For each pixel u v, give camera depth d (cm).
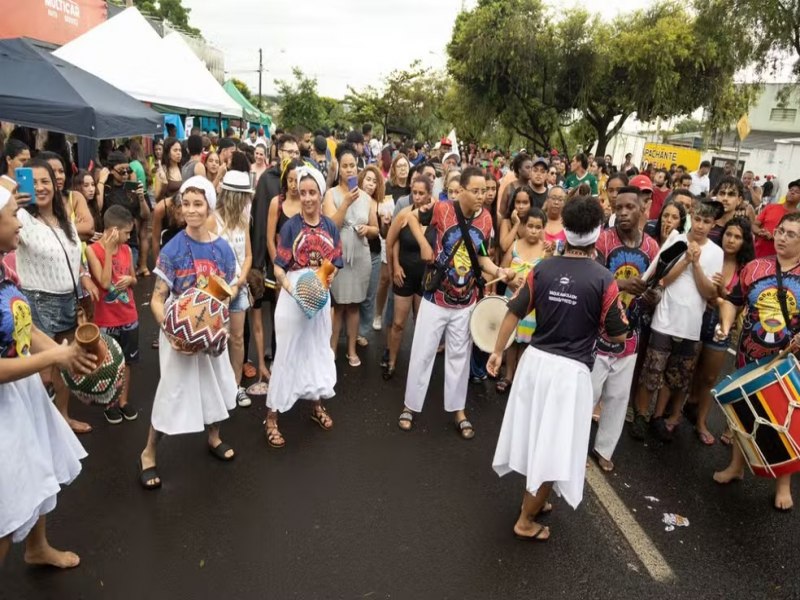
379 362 607
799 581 334
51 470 259
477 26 2483
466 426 469
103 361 240
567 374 318
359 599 298
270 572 312
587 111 2573
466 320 451
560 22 2392
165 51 1127
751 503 407
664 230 473
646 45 2225
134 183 777
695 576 332
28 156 544
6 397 238
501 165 1980
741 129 1359
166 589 296
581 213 312
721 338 424
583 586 318
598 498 401
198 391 368
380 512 368
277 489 383
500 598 305
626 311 404
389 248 530
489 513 375
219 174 688
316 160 850
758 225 688
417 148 2089
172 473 393
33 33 1133
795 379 361
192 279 369
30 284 379
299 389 432
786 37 1370
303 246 415
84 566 307
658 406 492
